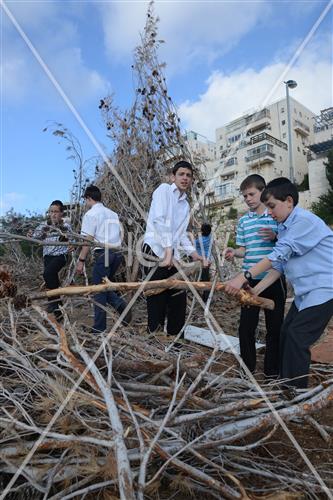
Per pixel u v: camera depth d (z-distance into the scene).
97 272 3.58
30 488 1.41
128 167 5.17
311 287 2.29
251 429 1.54
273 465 1.68
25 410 1.66
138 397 1.74
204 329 3.85
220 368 2.82
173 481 1.48
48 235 3.93
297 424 2.12
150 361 1.90
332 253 2.31
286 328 2.44
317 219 2.35
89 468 1.35
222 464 1.53
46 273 4.05
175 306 3.04
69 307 3.53
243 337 2.82
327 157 25.95
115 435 1.31
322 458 1.83
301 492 1.50
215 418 1.69
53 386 1.61
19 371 1.83
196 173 5.09
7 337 2.11
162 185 2.96
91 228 3.62
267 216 2.88
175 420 1.50
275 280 2.56
